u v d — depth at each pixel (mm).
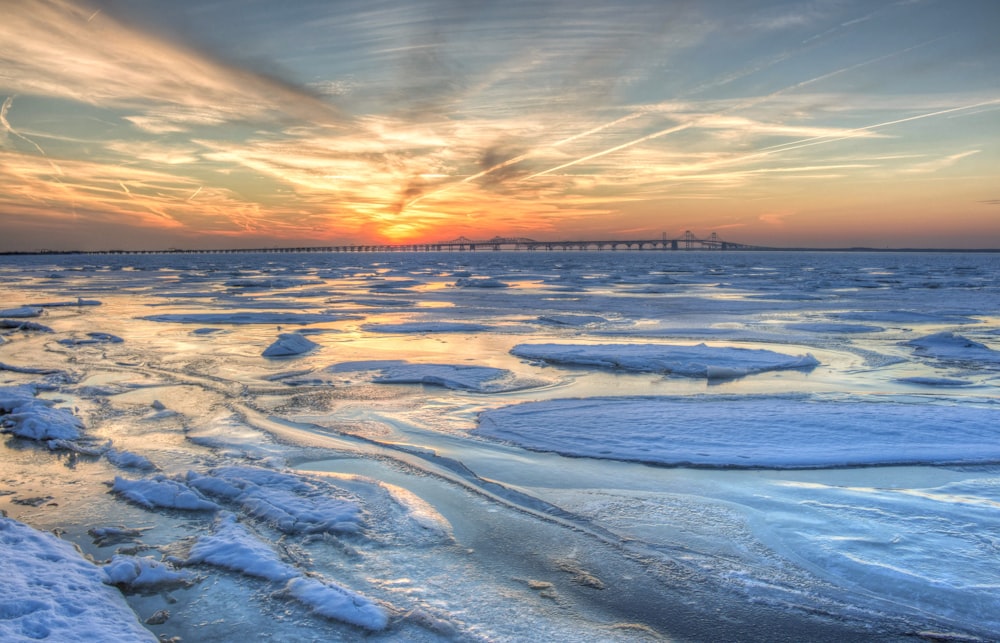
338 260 194000
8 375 16109
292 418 11969
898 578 6121
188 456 9742
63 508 7836
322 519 7402
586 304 38875
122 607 5531
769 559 6570
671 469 9188
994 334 24609
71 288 56750
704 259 192500
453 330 25656
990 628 5383
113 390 14273
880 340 22891
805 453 9734
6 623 4863
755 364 17406
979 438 10344
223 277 78312
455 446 10273
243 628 5418
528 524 7418
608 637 5281
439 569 6395
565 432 10906
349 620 5469
